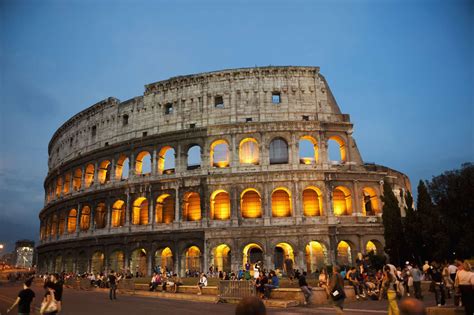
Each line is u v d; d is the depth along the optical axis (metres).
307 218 72.69
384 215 69.00
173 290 55.38
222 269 74.69
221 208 77.81
